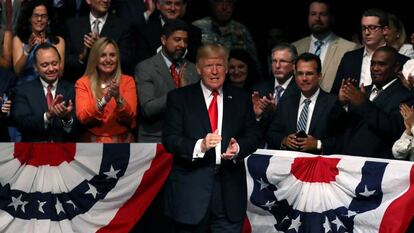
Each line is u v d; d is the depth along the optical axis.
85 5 28.98
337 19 31.42
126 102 24.83
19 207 24.05
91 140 24.95
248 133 22.20
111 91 24.33
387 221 22.89
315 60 24.75
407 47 27.84
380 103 24.27
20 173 24.00
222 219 22.14
